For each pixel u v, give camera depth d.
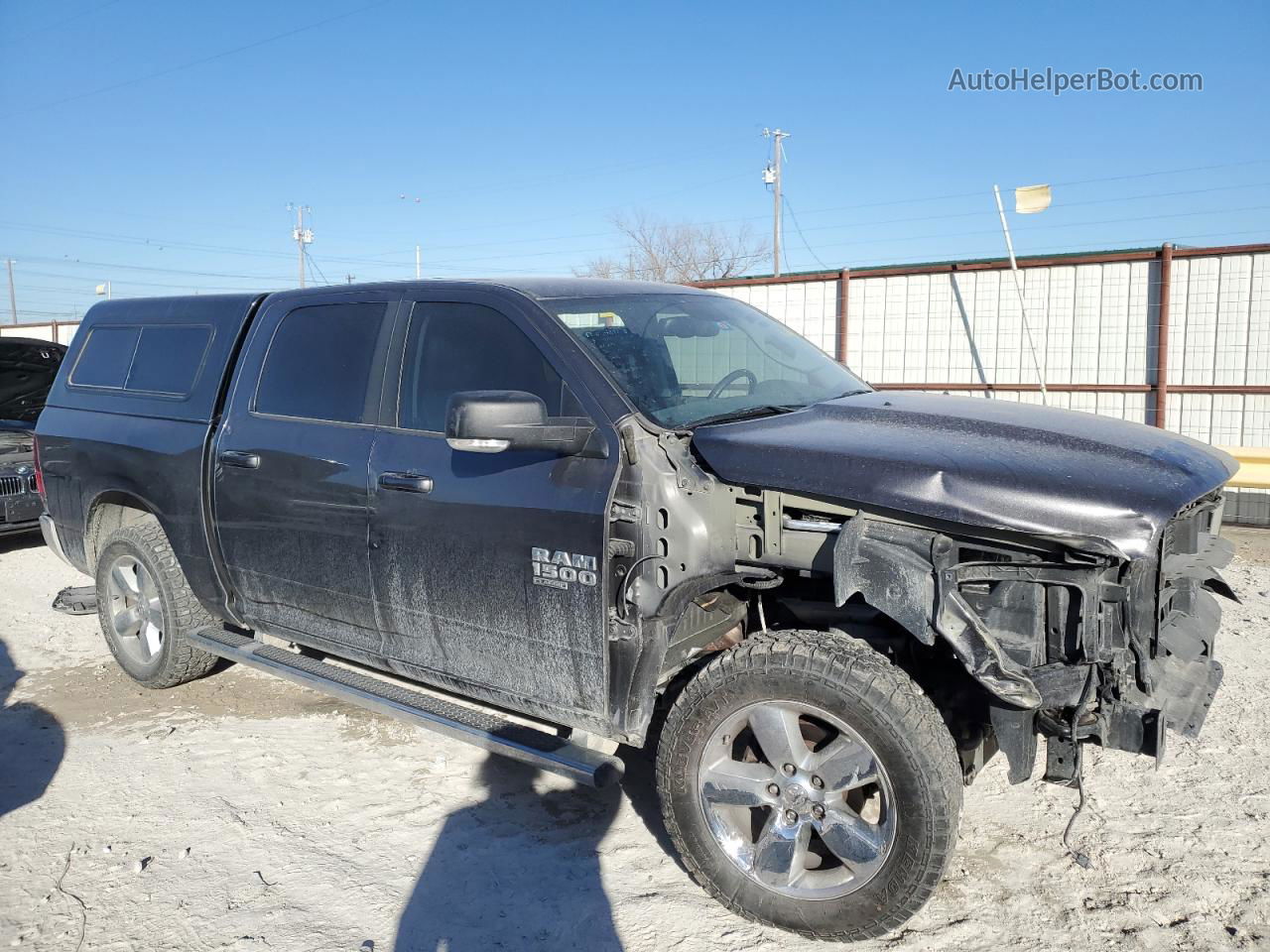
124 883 3.41
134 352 5.17
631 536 3.19
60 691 5.31
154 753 4.47
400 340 3.91
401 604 3.79
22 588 7.54
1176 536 3.01
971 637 2.79
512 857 3.54
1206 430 10.97
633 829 3.73
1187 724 2.87
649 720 3.29
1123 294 11.41
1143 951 2.94
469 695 3.79
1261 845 3.50
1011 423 3.30
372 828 3.76
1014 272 11.98
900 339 13.01
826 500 2.96
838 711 2.88
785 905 3.02
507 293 3.68
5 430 8.59
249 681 5.43
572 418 3.29
